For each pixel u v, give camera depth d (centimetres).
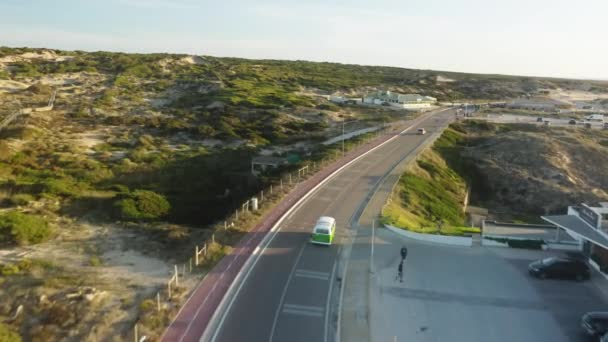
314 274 3416
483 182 7856
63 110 11469
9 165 6619
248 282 3238
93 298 2930
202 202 5816
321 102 13750
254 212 4647
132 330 2609
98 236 4188
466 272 3622
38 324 2672
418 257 3862
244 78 17938
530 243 4147
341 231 4297
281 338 2612
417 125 10562
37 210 4866
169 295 2992
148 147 8519
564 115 13300
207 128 9938
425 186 6394
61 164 6912
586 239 3669
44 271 3403
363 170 6556
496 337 2791
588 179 7869
